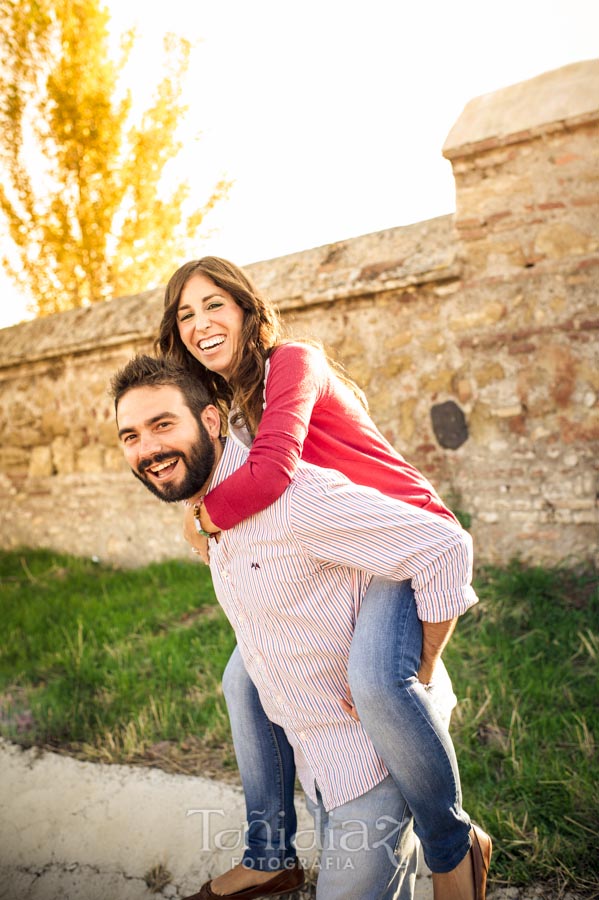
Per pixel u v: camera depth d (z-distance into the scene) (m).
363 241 4.95
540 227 3.99
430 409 4.52
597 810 2.10
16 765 2.90
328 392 1.84
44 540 6.86
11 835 2.44
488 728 2.65
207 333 1.99
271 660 1.59
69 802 2.59
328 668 1.58
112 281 11.70
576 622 3.46
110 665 3.61
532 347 4.09
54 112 10.67
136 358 1.65
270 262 5.36
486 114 4.13
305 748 1.62
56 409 6.61
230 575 1.60
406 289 4.54
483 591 3.86
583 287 3.91
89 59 10.64
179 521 5.84
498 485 4.27
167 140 11.15
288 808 1.93
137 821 2.43
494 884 1.92
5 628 4.59
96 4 10.50
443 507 1.75
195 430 1.60
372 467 1.74
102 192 11.21
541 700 2.75
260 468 1.51
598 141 3.77
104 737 3.00
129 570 5.96
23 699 3.48
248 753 1.89
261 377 1.93
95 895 2.10
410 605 1.55
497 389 4.23
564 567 4.01
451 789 1.52
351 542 1.48
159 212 11.44
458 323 4.34
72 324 6.53
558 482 4.06
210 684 3.31
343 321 4.84
